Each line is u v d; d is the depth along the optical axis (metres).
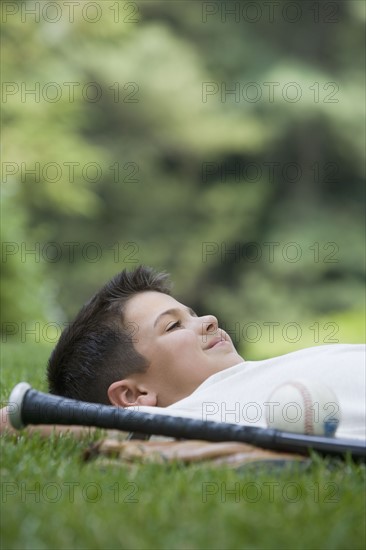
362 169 35.38
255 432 3.94
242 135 34.25
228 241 34.81
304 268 34.12
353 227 34.91
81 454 4.01
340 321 24.72
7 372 7.99
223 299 34.22
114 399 4.99
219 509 3.17
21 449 4.07
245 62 34.97
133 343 5.00
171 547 2.87
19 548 2.88
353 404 4.30
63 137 26.55
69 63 30.33
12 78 25.36
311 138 35.34
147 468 3.71
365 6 34.69
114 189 34.22
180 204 34.88
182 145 34.84
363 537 3.00
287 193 35.56
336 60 35.34
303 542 2.92
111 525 3.00
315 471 3.68
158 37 33.81
